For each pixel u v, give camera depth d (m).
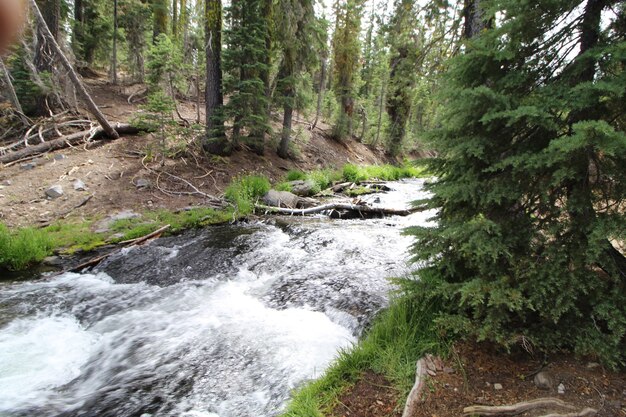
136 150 11.79
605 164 2.88
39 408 3.48
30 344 4.66
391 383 3.16
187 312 5.35
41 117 12.30
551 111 3.13
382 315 4.32
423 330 3.71
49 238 7.31
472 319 3.46
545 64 3.44
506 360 3.24
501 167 3.12
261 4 11.64
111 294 5.97
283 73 14.13
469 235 3.25
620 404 2.64
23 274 6.61
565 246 3.00
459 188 3.35
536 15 3.19
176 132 11.61
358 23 22.58
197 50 18.92
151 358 4.20
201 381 3.77
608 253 3.21
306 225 9.25
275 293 5.77
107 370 4.09
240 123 12.47
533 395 2.81
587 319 3.13
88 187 9.55
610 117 3.13
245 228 9.06
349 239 7.92
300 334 4.58
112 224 8.34
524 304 3.24
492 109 3.09
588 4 3.13
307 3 12.98
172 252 7.42
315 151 19.41
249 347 4.32
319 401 3.08
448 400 2.84
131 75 20.25
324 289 5.63
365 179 17.62
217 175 11.95
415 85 9.12
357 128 27.38
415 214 10.81
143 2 20.94
